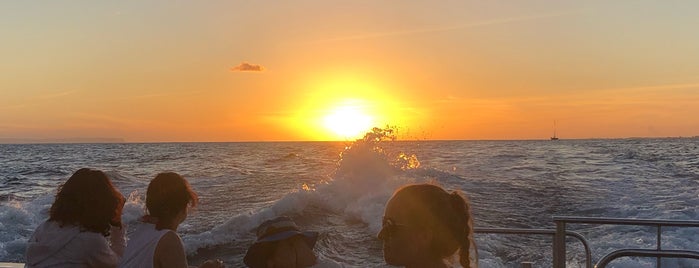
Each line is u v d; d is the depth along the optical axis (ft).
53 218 10.48
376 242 32.83
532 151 178.60
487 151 177.37
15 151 295.07
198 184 70.79
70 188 10.42
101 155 213.87
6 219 40.04
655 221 11.94
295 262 9.48
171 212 10.09
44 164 146.41
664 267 27.09
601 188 61.72
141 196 56.54
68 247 10.23
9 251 32.63
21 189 75.56
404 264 5.87
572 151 179.32
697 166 99.96
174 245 9.85
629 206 47.47
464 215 5.92
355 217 40.57
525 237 33.50
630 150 192.13
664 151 181.98
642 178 74.49
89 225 10.39
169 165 128.26
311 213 41.96
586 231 35.83
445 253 5.82
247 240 33.60
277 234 9.35
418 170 66.80
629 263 27.35
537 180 70.44
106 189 10.59
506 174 79.71
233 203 50.88
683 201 49.65
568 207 48.19
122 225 11.65
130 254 9.85
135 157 185.37
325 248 31.30
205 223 39.32
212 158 165.27
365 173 52.47
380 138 56.65
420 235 5.78
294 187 65.00
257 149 276.62
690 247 30.14
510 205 49.42
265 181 74.23
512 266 27.73
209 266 10.95
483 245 31.32
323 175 83.76
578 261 28.71
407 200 5.87
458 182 64.34
